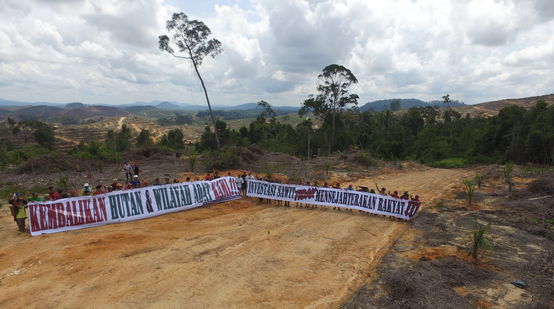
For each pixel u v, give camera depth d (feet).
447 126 246.88
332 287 27.50
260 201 60.70
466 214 50.72
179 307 24.11
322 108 207.10
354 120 284.61
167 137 249.55
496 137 163.32
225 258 33.24
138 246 35.78
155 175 85.20
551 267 30.60
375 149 207.31
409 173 112.68
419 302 24.16
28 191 62.44
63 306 24.04
